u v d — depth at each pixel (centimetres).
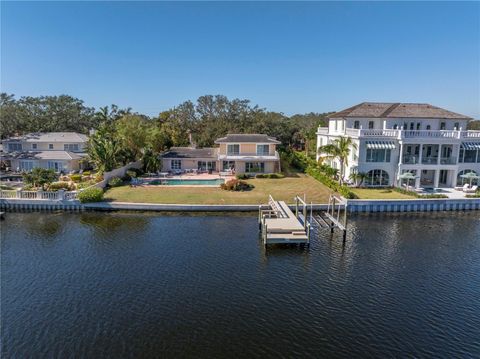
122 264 2780
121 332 1927
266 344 1833
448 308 2183
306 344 1836
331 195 4694
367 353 1772
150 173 6356
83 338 1878
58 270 2673
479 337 1902
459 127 5634
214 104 10825
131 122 7231
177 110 10644
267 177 5941
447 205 4456
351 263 2842
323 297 2298
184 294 2319
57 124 10469
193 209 4362
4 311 2123
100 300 2244
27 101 10444
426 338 1891
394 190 4975
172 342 1845
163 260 2858
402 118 5544
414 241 3366
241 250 3088
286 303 2220
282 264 2805
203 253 3011
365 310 2152
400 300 2272
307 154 8956
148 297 2280
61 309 2144
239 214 4247
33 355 1753
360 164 5128
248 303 2216
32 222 3956
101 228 3709
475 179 5228
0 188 5081
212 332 1928
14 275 2592
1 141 7362
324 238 3428
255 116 10469
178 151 6988
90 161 5938
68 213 4316
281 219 3659
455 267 2781
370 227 3784
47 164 6297
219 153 6519
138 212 4338
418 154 5219
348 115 5656
